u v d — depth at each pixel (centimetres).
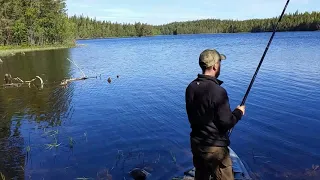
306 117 957
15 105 1330
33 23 7412
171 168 670
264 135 824
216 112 366
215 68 387
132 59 3288
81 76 2133
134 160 721
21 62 3400
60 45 7319
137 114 1096
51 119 1091
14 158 759
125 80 1859
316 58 2400
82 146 822
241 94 1298
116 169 683
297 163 664
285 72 1781
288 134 827
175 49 4778
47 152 791
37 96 1508
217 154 381
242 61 2462
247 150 736
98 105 1255
